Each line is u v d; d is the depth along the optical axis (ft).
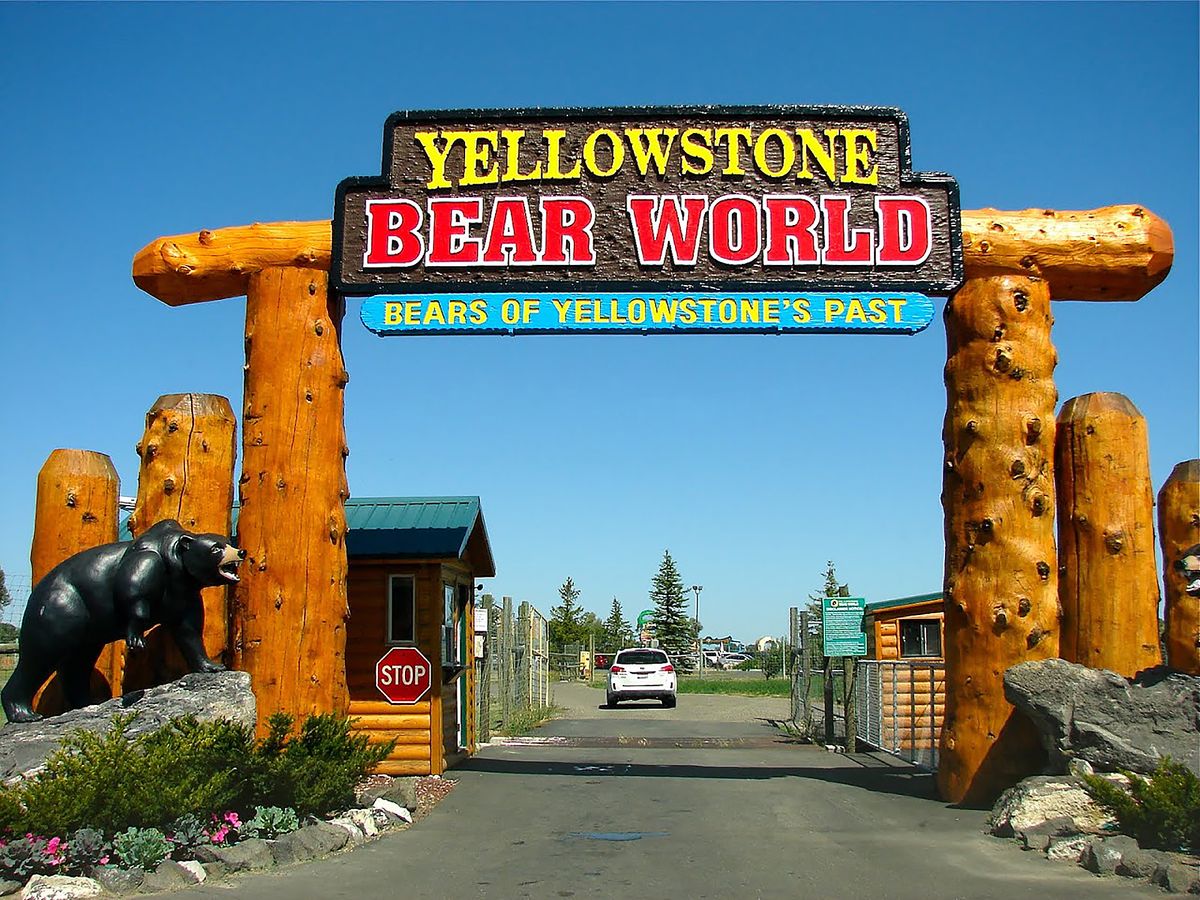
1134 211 34.96
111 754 22.99
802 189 35.17
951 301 34.86
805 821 29.73
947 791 32.65
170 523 30.63
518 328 34.71
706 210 35.09
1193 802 22.65
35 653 29.19
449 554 39.99
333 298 35.40
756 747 54.24
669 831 28.32
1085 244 34.45
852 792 34.94
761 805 32.45
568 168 35.42
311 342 34.37
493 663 68.64
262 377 34.09
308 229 35.29
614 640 252.83
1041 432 33.09
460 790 35.55
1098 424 33.60
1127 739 27.14
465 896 21.33
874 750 51.19
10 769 25.14
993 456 33.01
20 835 21.06
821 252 34.78
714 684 137.80
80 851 21.09
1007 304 33.58
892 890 21.63
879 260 34.73
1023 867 23.41
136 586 29.01
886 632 58.03
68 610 29.22
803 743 56.44
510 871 23.52
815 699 100.27
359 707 39.99
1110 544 33.01
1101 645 32.71
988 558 32.60
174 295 35.86
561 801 33.27
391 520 43.24
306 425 33.83
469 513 43.65
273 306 34.42
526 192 35.37
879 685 49.65
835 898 21.09
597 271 34.91
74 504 33.71
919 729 52.03
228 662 33.63
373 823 27.76
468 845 26.37
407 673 38.96
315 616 33.09
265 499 33.32
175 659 32.55
